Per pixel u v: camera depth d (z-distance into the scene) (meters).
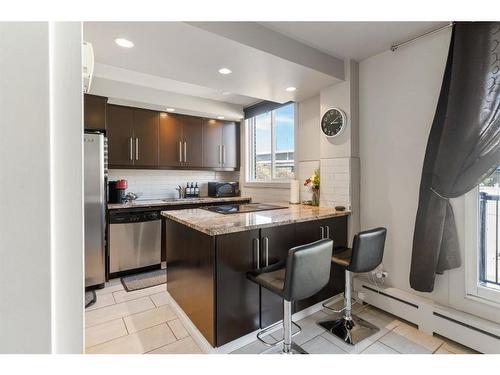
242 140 4.38
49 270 0.27
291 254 1.45
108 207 3.06
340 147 2.64
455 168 1.78
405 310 2.14
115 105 3.34
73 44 0.29
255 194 4.09
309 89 2.82
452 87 1.78
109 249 3.07
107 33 1.73
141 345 1.90
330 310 2.39
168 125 3.75
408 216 2.24
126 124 3.41
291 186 3.17
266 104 3.86
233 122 4.40
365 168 2.57
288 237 2.12
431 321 1.97
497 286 1.81
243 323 1.84
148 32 1.71
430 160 1.98
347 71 2.54
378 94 2.45
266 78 2.51
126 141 3.41
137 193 3.85
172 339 1.97
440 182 1.86
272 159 3.83
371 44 2.27
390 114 2.36
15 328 0.26
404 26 1.99
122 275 3.21
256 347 1.85
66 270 0.28
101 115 3.05
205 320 1.80
